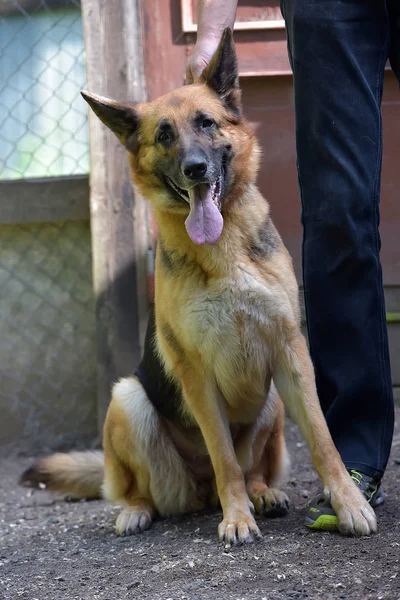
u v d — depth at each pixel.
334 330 2.87
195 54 3.23
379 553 2.32
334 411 2.88
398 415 4.57
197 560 2.49
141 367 3.48
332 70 2.78
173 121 2.97
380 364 2.84
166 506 3.42
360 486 2.74
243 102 4.79
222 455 2.84
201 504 3.48
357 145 2.78
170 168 2.96
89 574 2.55
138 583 2.35
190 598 2.14
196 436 3.34
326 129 2.79
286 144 4.79
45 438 5.11
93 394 5.11
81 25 5.12
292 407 2.85
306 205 2.89
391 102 4.71
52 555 2.89
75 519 3.56
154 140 3.05
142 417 3.33
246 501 2.80
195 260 2.82
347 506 2.56
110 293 4.86
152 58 4.87
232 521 2.70
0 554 2.98
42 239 5.14
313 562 2.32
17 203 5.02
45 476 3.84
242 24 4.71
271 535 2.69
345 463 2.81
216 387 2.93
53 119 5.21
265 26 4.70
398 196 4.73
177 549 2.71
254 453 3.27
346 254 2.78
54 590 2.40
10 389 5.17
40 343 5.16
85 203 5.00
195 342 2.84
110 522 3.43
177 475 3.39
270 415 3.28
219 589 2.19
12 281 5.17
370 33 2.83
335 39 2.77
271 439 3.36
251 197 2.99
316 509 2.66
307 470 3.92
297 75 2.86
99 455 3.88
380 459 2.82
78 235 5.12
